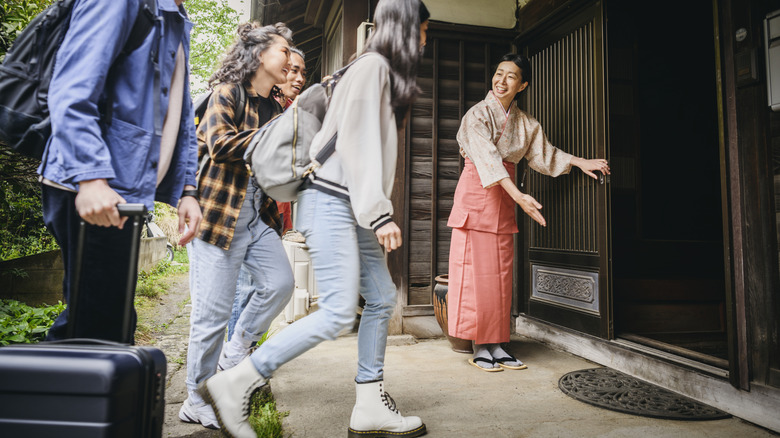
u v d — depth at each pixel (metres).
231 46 1.97
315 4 4.71
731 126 1.92
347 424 1.86
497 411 2.00
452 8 3.49
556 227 3.18
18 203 3.92
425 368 2.64
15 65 1.12
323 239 1.51
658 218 3.79
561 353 2.98
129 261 1.04
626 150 3.61
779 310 1.76
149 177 1.22
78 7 1.11
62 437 0.87
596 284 2.76
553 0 3.20
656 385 2.32
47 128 1.10
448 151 3.51
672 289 3.49
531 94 3.53
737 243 1.91
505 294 2.68
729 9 1.93
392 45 1.48
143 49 1.21
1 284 3.73
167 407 2.10
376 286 1.70
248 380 1.45
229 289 1.83
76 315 1.05
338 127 1.44
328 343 3.18
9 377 0.87
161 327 3.87
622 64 3.60
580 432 1.79
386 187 1.51
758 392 1.82
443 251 3.48
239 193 1.80
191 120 1.48
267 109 2.05
